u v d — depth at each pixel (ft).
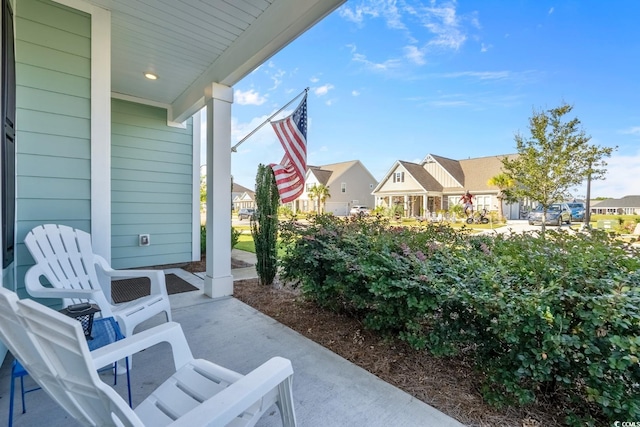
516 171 36.32
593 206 84.17
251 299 11.86
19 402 5.66
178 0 8.89
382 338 7.91
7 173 6.86
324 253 8.95
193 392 4.20
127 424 2.67
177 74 13.42
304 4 8.21
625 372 4.36
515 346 5.28
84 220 9.32
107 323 6.25
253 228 13.98
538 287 5.40
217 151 12.09
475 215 61.82
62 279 7.52
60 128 8.91
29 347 3.08
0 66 6.43
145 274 8.17
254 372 3.66
